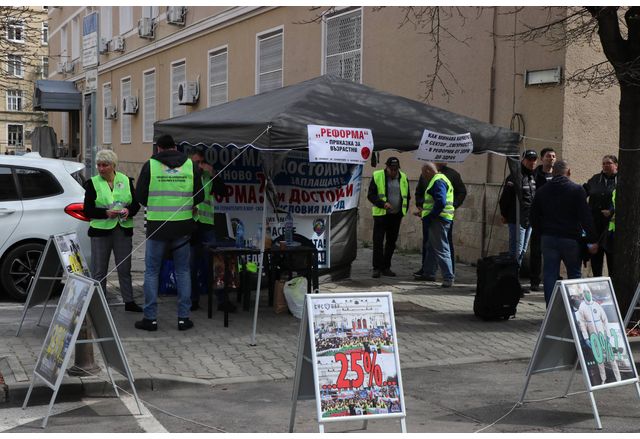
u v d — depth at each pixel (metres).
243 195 10.18
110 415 5.73
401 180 11.95
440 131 8.57
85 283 5.71
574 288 5.73
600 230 10.11
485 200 12.92
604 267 12.47
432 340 8.15
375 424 5.57
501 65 12.41
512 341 8.15
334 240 11.12
